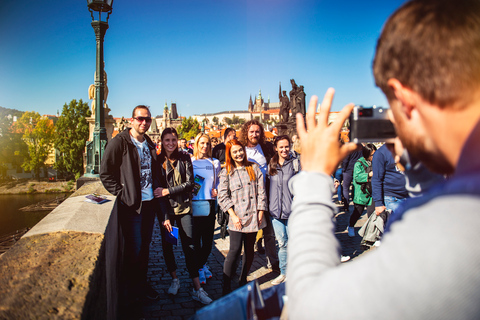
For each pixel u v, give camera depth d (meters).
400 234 0.41
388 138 0.69
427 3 0.48
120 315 3.14
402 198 4.13
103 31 7.13
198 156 4.52
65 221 2.16
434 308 0.34
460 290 0.33
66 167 58.03
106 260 2.04
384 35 0.53
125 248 3.23
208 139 4.48
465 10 0.44
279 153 4.28
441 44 0.43
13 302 1.11
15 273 1.35
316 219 0.57
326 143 0.64
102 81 7.29
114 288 2.69
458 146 0.44
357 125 0.67
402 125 0.52
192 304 3.62
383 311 0.36
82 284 1.29
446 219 0.37
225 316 0.78
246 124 5.16
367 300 0.38
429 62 0.44
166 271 4.60
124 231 3.23
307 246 0.54
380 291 0.38
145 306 3.56
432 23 0.45
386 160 4.08
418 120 0.49
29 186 61.00
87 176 7.28
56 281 1.30
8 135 68.06
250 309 0.75
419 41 0.46
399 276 0.37
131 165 3.23
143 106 3.46
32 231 1.98
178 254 5.32
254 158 5.05
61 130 57.97
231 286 3.76
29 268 1.40
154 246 5.79
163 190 3.66
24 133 69.19
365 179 5.86
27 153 68.44
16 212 45.28
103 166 3.14
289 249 0.58
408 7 0.51
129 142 3.26
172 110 161.25
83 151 57.66
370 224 4.24
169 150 3.94
